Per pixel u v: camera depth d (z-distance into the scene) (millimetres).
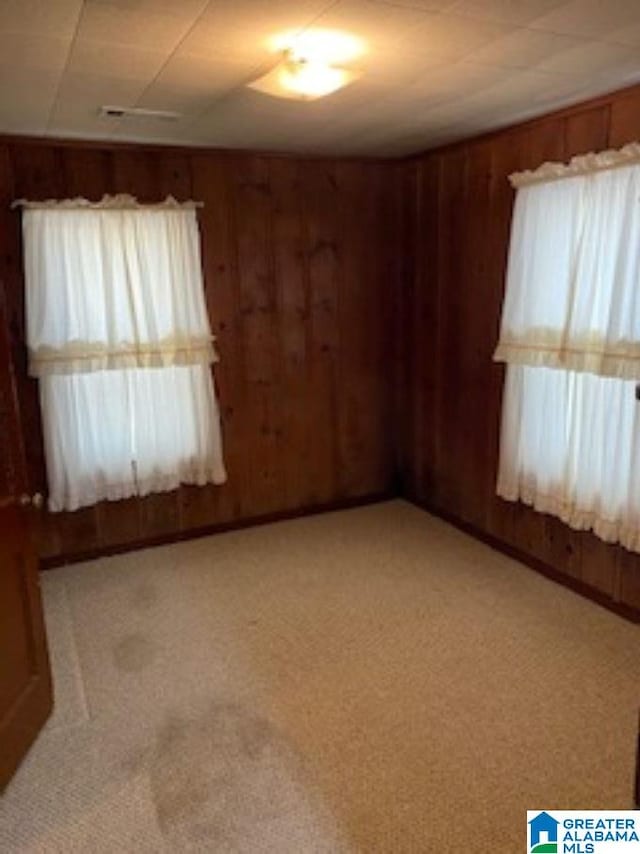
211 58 2223
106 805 2029
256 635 3010
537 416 3340
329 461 4570
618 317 2805
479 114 3115
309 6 1828
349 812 1978
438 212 4047
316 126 3291
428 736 2307
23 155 3365
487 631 2992
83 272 3494
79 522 3846
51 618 3199
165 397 3818
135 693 2594
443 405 4254
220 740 2311
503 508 3818
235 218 3938
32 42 2047
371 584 3492
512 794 2035
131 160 3600
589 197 2910
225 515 4281
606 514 2979
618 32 2068
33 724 2299
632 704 2453
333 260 4293
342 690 2582
